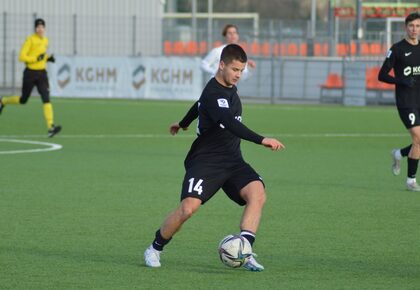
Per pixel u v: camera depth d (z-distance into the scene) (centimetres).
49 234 2005
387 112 6059
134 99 6938
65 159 3406
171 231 1658
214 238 1975
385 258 1788
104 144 3981
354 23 8788
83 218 2205
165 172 3072
